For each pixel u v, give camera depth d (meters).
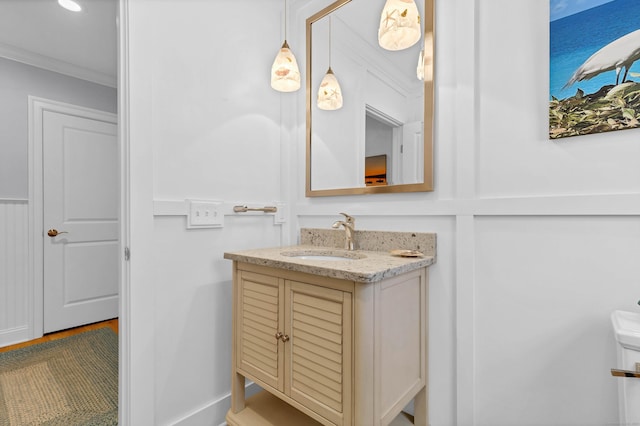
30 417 1.56
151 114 1.27
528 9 1.10
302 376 1.10
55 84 2.73
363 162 1.53
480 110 1.19
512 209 1.11
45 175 2.64
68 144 2.78
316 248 1.59
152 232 1.27
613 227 0.96
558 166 1.04
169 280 1.33
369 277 0.90
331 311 1.01
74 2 2.00
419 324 1.24
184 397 1.38
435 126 1.30
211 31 1.50
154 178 1.28
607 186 0.96
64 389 1.81
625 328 0.78
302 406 1.09
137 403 1.21
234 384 1.37
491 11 1.17
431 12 1.29
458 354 1.22
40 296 2.59
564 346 1.04
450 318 1.26
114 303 3.03
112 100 3.09
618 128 0.93
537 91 1.08
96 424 1.51
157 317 1.29
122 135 1.23
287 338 1.14
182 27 1.39
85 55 2.64
